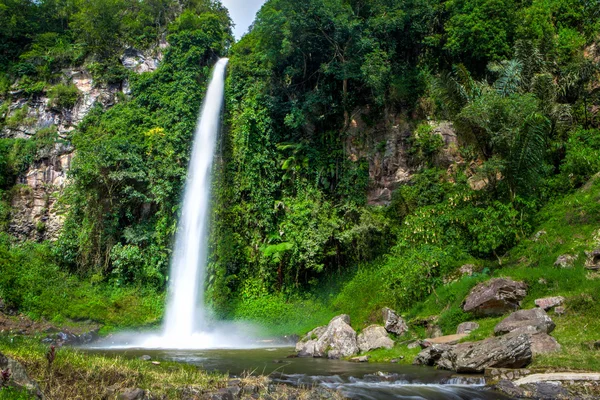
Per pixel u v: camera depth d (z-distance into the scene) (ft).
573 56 88.22
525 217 68.23
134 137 102.58
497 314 54.34
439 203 82.64
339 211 89.71
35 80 118.42
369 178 92.38
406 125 93.45
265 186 93.25
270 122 96.99
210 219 92.32
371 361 50.03
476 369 39.60
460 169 86.38
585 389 32.76
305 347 57.67
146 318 84.43
